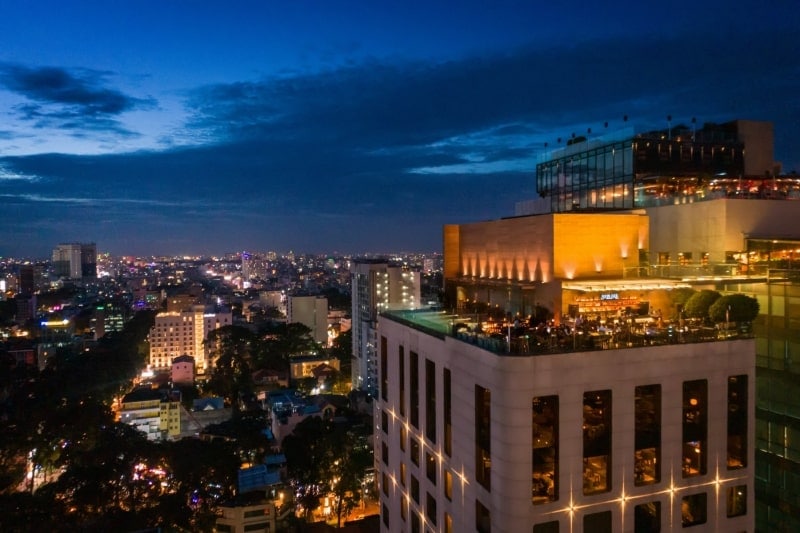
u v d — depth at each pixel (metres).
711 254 44.88
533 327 36.88
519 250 47.41
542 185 66.31
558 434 31.45
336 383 198.25
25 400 144.88
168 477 93.94
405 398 47.12
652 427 33.50
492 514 32.38
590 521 32.22
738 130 56.88
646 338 34.16
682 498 33.94
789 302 40.88
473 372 34.53
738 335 35.53
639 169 52.62
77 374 171.62
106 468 90.81
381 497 54.22
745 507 35.34
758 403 43.75
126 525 79.31
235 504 87.25
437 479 40.56
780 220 44.97
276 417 141.00
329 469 105.19
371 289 189.62
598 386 32.09
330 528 91.38
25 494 85.06
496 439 31.73
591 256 44.28
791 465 41.03
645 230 45.78
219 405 170.75
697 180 54.06
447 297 56.84
